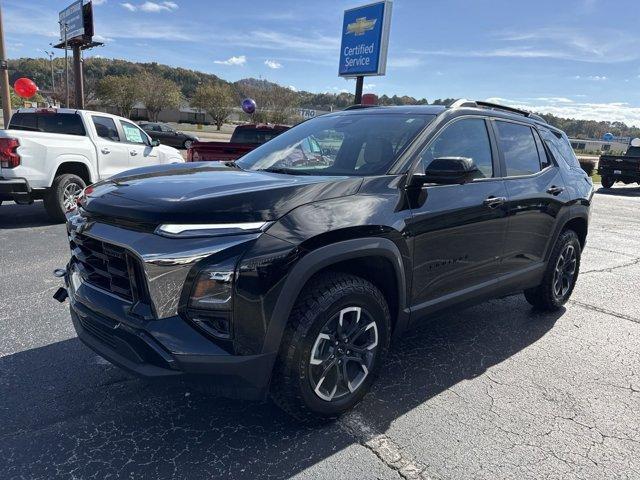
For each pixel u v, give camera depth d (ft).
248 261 7.52
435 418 9.61
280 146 12.57
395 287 9.82
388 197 9.45
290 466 8.08
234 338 7.66
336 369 8.99
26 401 9.71
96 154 27.78
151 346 7.57
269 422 9.25
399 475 7.97
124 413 9.41
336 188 8.95
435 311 10.85
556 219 14.38
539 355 12.67
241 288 7.52
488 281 12.26
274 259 7.68
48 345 12.10
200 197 7.97
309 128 13.00
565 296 16.10
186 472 7.86
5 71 48.06
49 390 10.14
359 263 9.26
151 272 7.48
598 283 19.57
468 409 9.97
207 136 133.59
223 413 9.50
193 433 8.86
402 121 11.35
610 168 63.41
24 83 49.11
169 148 35.60
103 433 8.79
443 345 13.08
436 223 10.24
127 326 7.86
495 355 12.59
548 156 14.75
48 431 8.79
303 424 9.18
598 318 15.51
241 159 12.85
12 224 25.89
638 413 10.07
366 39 62.13
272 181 9.10
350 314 9.02
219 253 7.48
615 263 23.06
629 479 8.05
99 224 8.50
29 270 17.85
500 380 11.25
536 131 14.55
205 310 7.54
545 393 10.73
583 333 14.23
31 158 24.44
